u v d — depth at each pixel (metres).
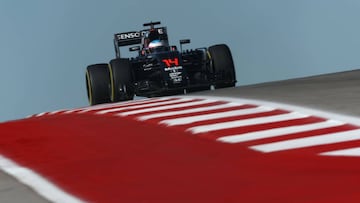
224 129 28.67
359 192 16.31
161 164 22.06
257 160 21.75
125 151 25.06
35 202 17.72
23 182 20.39
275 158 21.88
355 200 15.56
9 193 18.98
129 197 17.72
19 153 26.08
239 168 20.59
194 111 35.59
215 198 16.98
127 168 21.66
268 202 16.17
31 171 22.09
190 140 26.77
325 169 19.55
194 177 19.73
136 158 23.44
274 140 25.33
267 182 18.34
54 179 20.55
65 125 34.06
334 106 32.19
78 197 18.02
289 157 21.89
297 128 27.61
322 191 16.77
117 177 20.33
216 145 25.19
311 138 25.17
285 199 16.30
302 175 18.89
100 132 30.50
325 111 30.95
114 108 41.69
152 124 32.06
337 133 25.80
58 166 22.67
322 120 28.98
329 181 17.81
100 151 25.34
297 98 36.50
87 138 28.89
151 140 27.31
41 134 31.03
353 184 17.27
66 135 30.23
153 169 21.30
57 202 17.56
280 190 17.25
